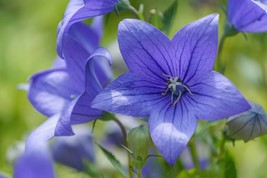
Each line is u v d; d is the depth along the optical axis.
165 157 0.37
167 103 0.40
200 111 0.39
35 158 0.36
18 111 0.65
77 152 0.50
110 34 0.70
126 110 0.39
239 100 0.37
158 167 0.45
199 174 0.43
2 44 0.72
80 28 0.42
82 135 0.51
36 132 0.39
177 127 0.38
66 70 0.43
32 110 0.65
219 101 0.38
